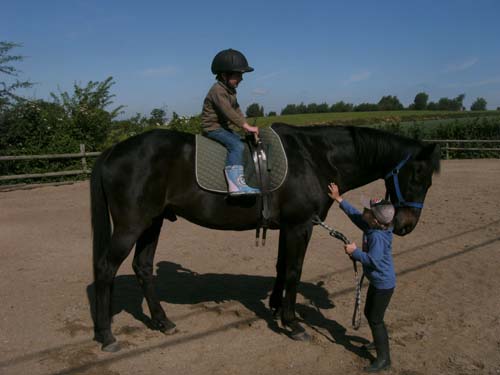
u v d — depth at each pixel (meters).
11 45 12.98
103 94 15.77
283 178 3.56
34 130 13.43
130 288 4.88
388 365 3.19
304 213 3.63
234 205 3.62
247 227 3.74
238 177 3.53
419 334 3.71
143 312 4.25
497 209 8.62
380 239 3.08
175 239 6.94
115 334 3.77
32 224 7.92
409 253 5.98
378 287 3.10
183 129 17.58
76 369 3.22
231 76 3.66
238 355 3.43
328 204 3.82
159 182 3.52
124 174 3.46
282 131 3.83
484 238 6.60
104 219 3.55
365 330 3.85
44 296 4.59
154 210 3.55
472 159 19.06
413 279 5.02
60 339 3.67
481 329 3.80
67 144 13.66
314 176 3.68
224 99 3.59
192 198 3.61
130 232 3.49
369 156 3.84
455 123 21.53
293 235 3.64
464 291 4.64
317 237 6.97
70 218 8.44
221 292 4.76
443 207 8.96
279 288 4.02
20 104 13.15
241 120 3.51
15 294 4.64
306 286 4.89
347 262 5.73
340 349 3.52
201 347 3.56
